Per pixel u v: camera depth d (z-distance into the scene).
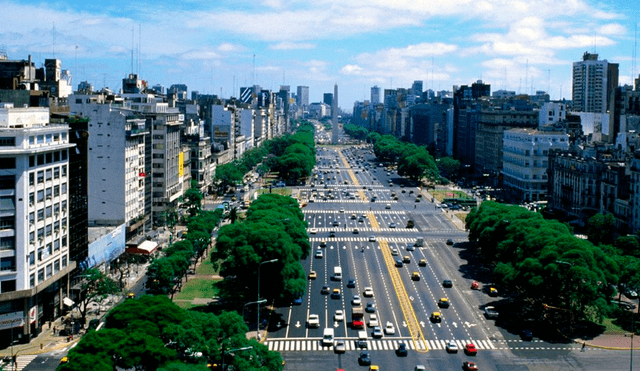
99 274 163.38
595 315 153.00
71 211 168.25
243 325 113.38
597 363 136.12
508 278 165.75
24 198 143.75
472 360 137.25
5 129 142.12
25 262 144.25
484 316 166.25
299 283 159.50
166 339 110.25
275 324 157.88
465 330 156.00
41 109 161.50
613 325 160.38
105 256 194.12
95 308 167.62
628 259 179.38
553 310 168.25
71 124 170.88
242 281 163.00
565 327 158.38
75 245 170.88
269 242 159.50
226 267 158.12
